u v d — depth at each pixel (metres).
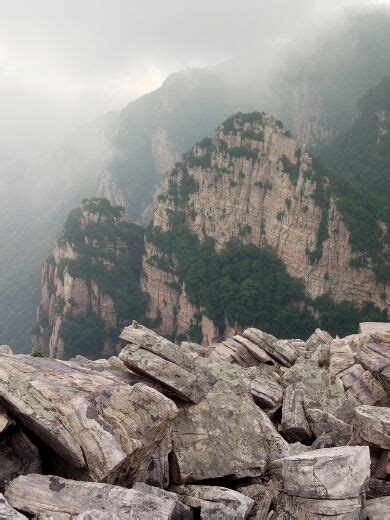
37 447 10.99
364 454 10.68
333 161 187.62
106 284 163.75
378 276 107.06
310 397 18.95
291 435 16.28
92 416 10.97
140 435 11.12
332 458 10.40
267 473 12.79
